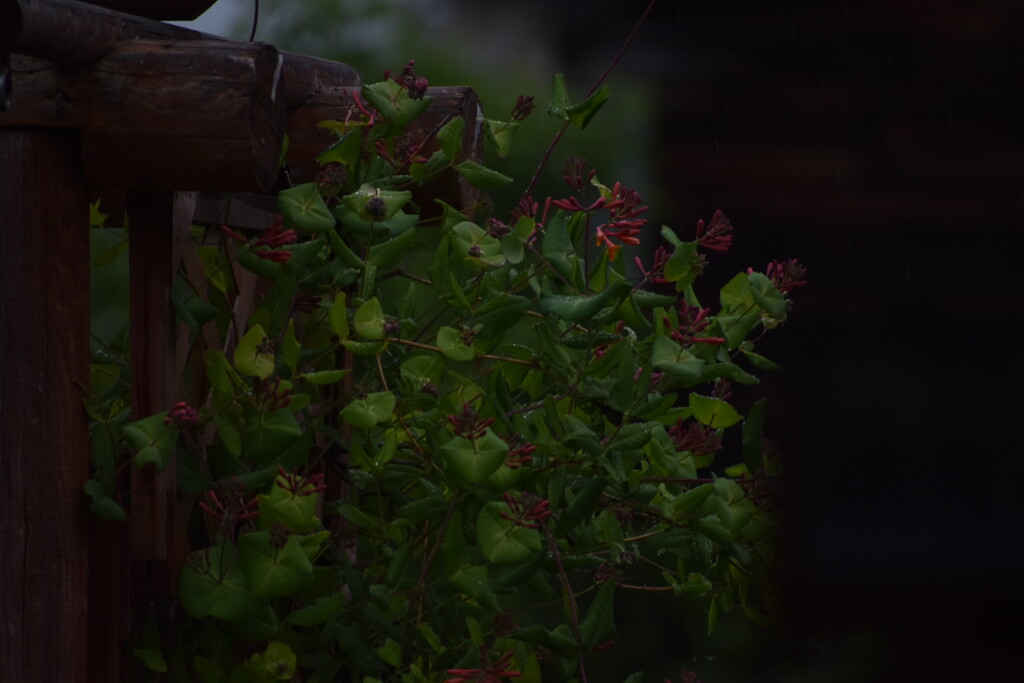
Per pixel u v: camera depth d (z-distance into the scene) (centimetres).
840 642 504
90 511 330
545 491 357
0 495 327
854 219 609
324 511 382
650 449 351
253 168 324
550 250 347
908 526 564
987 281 577
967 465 572
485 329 353
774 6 630
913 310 590
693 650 458
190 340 345
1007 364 570
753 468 344
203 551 331
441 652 358
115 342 372
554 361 352
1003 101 574
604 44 765
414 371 357
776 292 349
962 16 577
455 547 345
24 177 325
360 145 346
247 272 367
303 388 368
